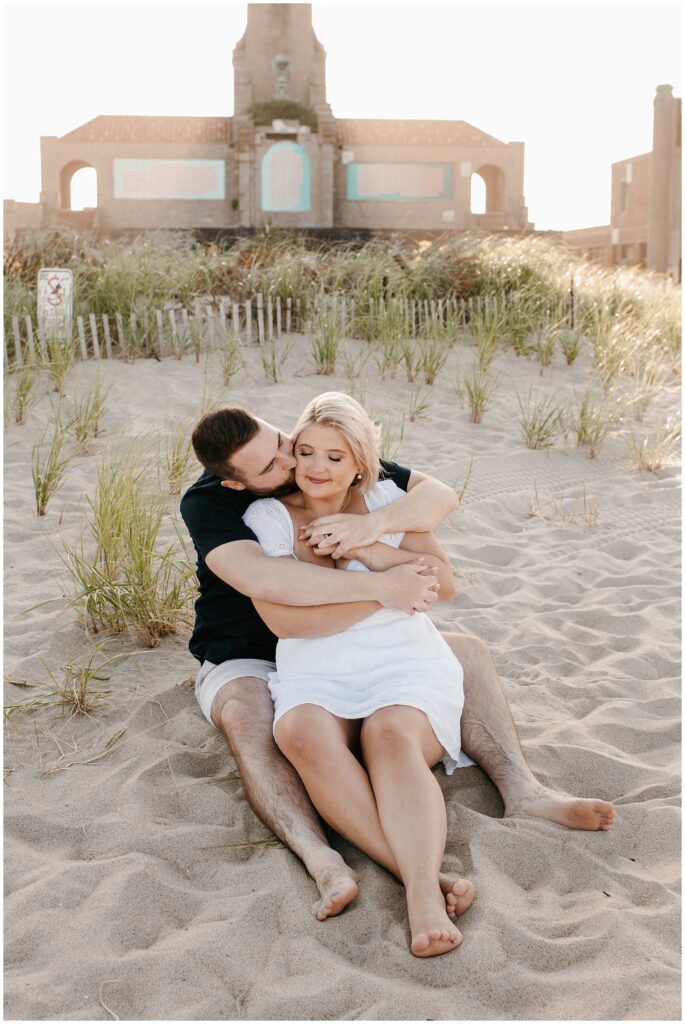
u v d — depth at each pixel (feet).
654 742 10.37
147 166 116.67
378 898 7.46
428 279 33.47
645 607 14.19
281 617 8.81
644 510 18.83
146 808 8.82
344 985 6.53
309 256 34.27
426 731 8.31
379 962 6.84
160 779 9.36
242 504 9.53
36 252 29.68
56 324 25.34
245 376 26.30
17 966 6.83
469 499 18.97
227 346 27.35
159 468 17.88
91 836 8.44
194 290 30.99
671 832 8.49
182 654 12.25
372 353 29.35
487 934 6.98
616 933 7.09
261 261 33.65
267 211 114.93
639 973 6.68
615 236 118.11
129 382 24.66
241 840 8.45
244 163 113.70
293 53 121.29
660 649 12.62
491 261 35.60
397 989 6.50
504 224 122.62
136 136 116.78
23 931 7.14
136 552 12.76
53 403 21.91
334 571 8.84
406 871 7.19
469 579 15.19
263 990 6.55
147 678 11.50
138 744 9.94
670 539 17.30
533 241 39.52
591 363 30.81
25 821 8.61
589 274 37.52
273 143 113.91
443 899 7.13
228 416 9.07
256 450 9.04
